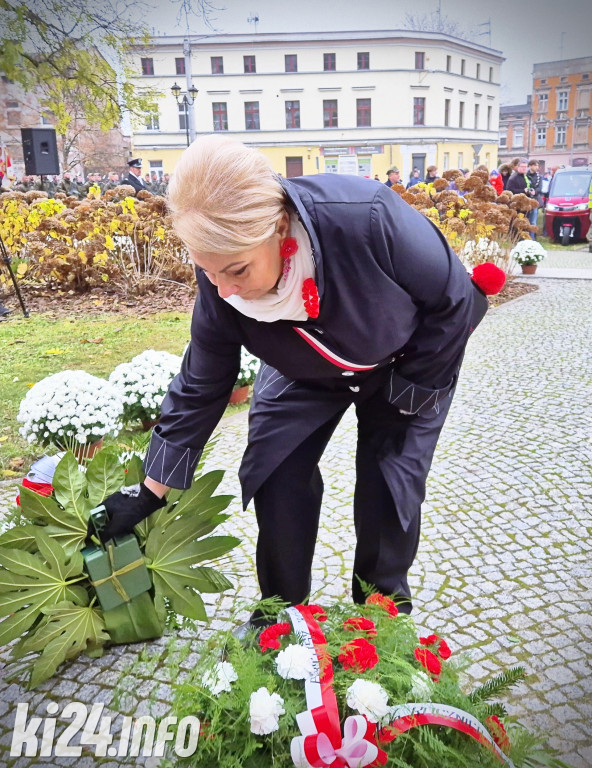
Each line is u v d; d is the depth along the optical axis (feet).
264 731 4.38
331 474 11.66
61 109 29.25
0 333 22.40
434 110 126.52
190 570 7.18
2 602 6.50
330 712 4.41
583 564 8.70
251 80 118.62
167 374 13.41
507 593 8.13
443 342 5.36
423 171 129.29
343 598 8.02
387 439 6.07
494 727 4.80
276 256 4.59
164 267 29.19
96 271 28.63
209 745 4.49
